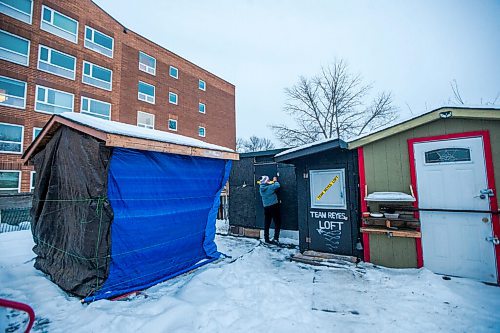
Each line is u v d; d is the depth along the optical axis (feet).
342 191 17.51
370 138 16.07
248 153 25.76
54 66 43.39
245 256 17.76
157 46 63.10
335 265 15.58
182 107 68.44
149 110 60.03
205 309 9.87
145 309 9.94
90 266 10.97
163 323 8.76
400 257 14.90
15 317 9.50
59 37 44.16
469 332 8.55
